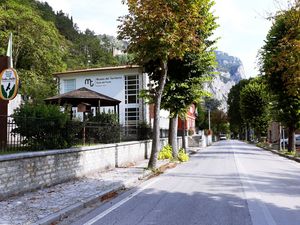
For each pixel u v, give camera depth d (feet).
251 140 251.39
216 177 50.44
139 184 45.14
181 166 68.44
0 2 140.67
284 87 106.32
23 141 39.52
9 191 33.27
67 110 47.16
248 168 62.75
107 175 50.75
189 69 79.71
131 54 63.36
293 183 44.96
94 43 335.47
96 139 56.90
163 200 34.14
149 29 55.93
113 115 77.51
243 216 27.58
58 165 42.14
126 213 28.84
